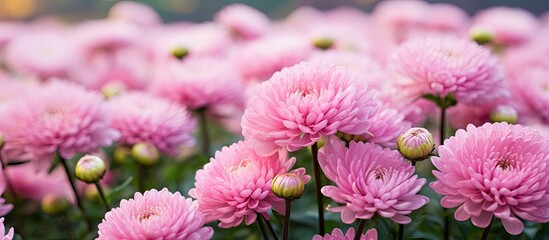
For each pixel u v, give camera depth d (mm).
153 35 1238
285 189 515
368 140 559
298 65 545
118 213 515
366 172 517
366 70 705
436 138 764
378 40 1220
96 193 751
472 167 511
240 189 525
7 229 741
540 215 503
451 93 626
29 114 674
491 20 1071
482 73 625
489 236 630
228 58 952
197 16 1679
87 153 691
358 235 529
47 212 718
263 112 525
